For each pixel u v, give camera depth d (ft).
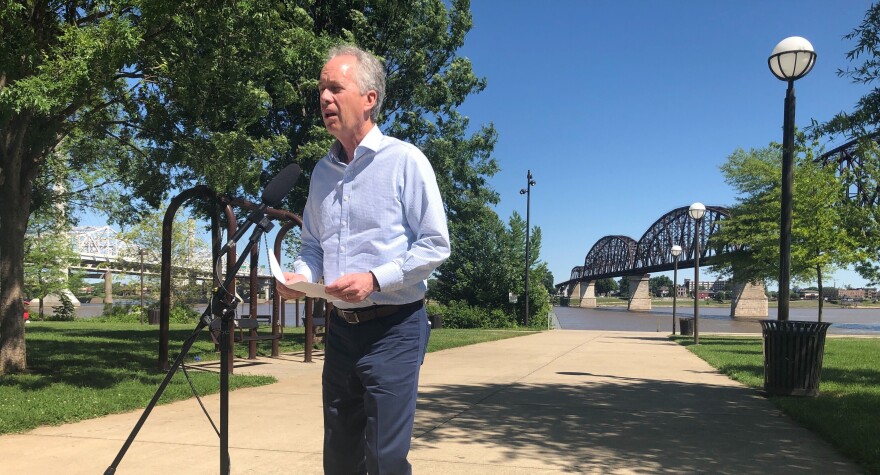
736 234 78.28
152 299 109.81
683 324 82.02
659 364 40.06
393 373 7.41
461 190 72.90
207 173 33.76
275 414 20.89
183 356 8.84
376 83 7.79
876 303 540.11
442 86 62.34
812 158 68.64
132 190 52.65
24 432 17.81
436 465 14.87
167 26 26.94
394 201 7.49
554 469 14.57
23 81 21.80
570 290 520.01
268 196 9.16
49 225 87.81
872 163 61.77
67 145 47.83
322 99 7.61
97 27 25.77
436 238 7.19
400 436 7.39
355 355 7.65
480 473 14.21
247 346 47.09
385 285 6.84
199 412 21.06
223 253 9.06
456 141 69.10
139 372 28.99
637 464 15.07
